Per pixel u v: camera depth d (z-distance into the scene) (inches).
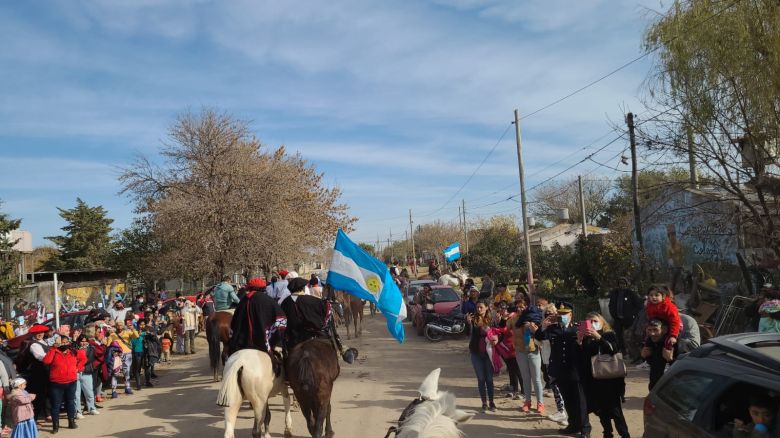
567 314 329.4
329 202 1498.5
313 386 276.5
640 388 406.0
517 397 406.0
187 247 944.3
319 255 1421.0
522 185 888.3
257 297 332.8
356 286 393.7
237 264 943.7
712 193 581.0
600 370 282.0
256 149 1109.1
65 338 391.5
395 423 357.7
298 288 331.6
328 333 330.0
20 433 331.3
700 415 175.3
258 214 941.8
